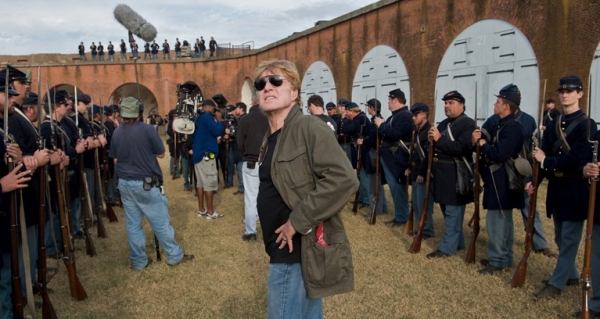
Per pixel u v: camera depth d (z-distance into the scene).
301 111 2.35
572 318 3.52
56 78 28.81
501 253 4.48
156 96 28.53
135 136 4.48
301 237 2.19
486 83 10.89
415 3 13.16
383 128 6.33
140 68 28.44
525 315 3.61
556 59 9.23
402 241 5.66
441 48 12.24
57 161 3.93
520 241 5.65
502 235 4.44
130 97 4.62
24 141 3.79
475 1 11.12
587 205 3.59
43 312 3.45
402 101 6.32
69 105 5.47
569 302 3.77
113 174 8.11
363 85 15.87
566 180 3.72
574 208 3.66
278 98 2.26
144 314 3.76
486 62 10.88
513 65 10.17
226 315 3.73
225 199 8.79
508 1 10.23
